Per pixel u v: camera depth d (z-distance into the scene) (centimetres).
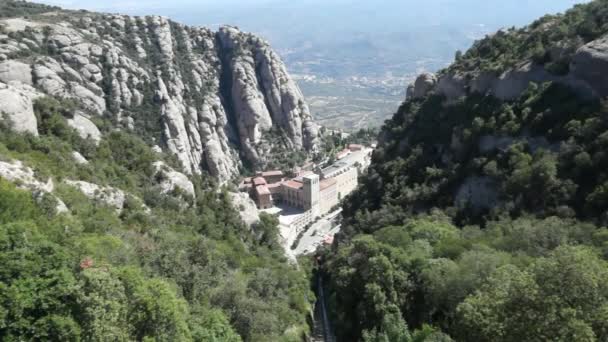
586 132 6194
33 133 6731
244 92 19088
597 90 6644
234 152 18162
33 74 11456
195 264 5616
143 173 8244
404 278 5303
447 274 4747
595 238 4806
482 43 10462
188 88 17450
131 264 4372
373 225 8444
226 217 8944
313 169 18550
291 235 14038
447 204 7781
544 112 7012
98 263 3347
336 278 6650
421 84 11281
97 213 5716
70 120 8031
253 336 5006
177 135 14812
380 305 5053
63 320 2556
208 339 3894
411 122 10506
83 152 7500
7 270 2662
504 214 6456
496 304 3083
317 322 7056
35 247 2916
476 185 7450
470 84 9194
